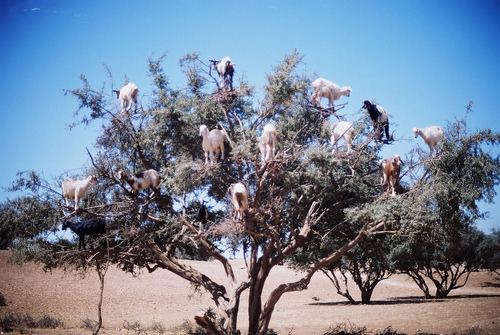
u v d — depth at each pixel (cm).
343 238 1761
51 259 1591
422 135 1498
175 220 1578
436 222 1391
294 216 1659
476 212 1520
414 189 1389
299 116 1650
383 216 1352
